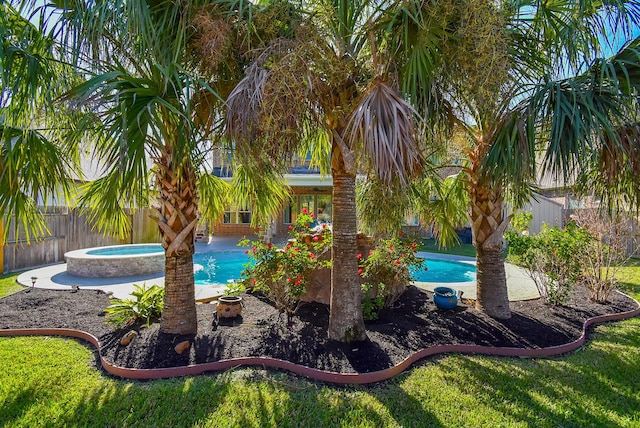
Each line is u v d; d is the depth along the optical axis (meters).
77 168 3.99
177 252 4.16
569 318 5.21
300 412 2.86
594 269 6.36
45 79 3.09
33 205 3.70
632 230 6.75
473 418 2.81
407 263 5.76
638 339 4.57
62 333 4.50
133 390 3.14
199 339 4.09
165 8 3.12
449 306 5.59
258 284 5.29
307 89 3.07
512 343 4.25
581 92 3.13
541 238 6.58
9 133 3.21
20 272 8.78
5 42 2.83
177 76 2.87
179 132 3.16
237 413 2.83
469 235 18.02
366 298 5.18
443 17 2.98
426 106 3.26
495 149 3.60
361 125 2.88
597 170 3.91
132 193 3.15
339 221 4.12
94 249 10.48
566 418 2.83
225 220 19.48
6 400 3.00
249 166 3.44
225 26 3.11
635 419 2.83
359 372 3.41
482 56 2.90
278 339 4.16
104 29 3.03
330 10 3.60
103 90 2.58
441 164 5.22
